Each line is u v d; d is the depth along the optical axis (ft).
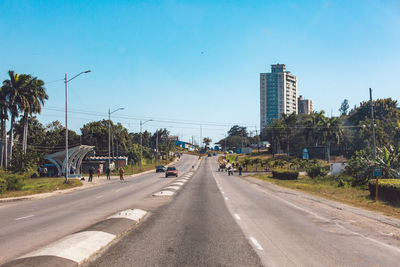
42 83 204.03
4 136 197.57
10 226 40.57
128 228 37.83
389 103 319.47
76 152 184.34
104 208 57.67
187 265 23.56
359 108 339.98
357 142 268.21
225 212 51.85
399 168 97.50
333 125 293.02
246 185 120.88
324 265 24.22
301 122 409.69
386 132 239.71
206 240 31.83
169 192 84.58
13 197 82.69
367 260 25.73
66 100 125.59
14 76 195.62
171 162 445.37
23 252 27.37
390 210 56.03
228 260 25.00
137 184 128.06
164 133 653.71
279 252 27.73
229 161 411.75
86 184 133.59
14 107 197.47
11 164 171.22
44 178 177.06
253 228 38.58
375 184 73.67
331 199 73.56
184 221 42.86
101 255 26.27
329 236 34.86
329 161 271.49
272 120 453.58
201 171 266.57
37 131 294.25
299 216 48.96
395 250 29.17
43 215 50.49
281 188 106.73
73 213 52.01
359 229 39.24
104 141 343.26
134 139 628.69
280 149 462.60
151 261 24.52
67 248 26.73
